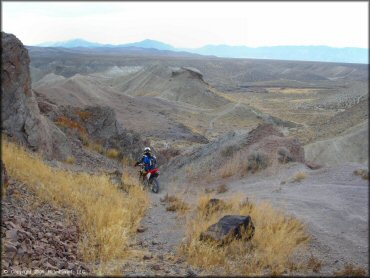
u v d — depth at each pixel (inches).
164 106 4409.5
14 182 324.5
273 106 5610.2
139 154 1012.5
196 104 6112.2
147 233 313.9
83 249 230.1
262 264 211.5
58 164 585.6
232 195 450.6
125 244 257.8
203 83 6884.8
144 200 470.9
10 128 531.2
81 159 735.1
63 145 697.0
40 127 592.1
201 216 338.6
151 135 2856.8
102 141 968.9
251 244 245.6
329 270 169.2
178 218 360.5
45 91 3189.0
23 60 564.4
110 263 211.3
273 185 479.5
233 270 203.2
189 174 725.3
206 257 218.5
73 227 273.9
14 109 537.6
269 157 620.7
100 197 387.9
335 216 194.4
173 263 223.5
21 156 439.2
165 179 783.7
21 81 561.6
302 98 6018.7
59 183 400.5
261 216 306.3
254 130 799.7
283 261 204.5
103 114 999.6
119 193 468.8
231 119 4367.6
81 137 895.1
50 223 259.9
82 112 979.3
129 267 208.7
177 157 900.0
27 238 206.5
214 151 795.4
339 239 179.3
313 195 272.7
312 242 215.3
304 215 247.1
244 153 683.4
